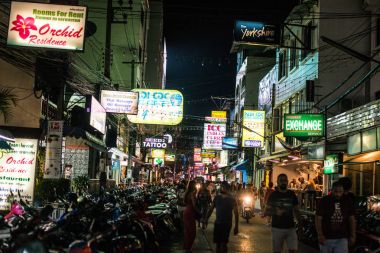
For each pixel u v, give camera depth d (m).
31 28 14.05
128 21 41.59
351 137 20.64
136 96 24.98
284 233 8.86
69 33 14.12
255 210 31.27
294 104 32.47
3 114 14.96
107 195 14.45
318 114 22.86
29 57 15.20
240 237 16.41
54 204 11.80
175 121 29.31
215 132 49.50
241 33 22.77
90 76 24.16
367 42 26.67
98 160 27.06
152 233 12.02
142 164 46.09
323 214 7.79
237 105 58.97
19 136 15.12
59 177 14.77
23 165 15.09
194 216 12.02
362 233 10.38
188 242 11.91
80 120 20.14
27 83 16.80
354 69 26.58
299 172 32.88
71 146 21.88
